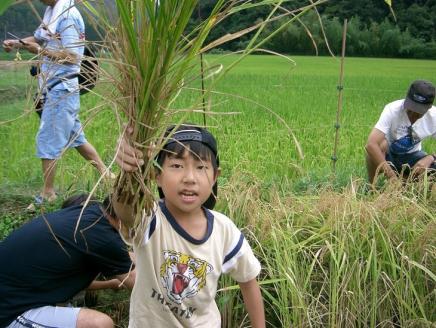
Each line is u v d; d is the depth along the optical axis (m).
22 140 6.60
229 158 6.38
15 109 4.63
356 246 3.62
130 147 2.07
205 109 2.34
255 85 15.74
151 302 2.56
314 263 3.48
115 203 2.30
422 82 5.18
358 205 3.78
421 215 3.91
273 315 3.62
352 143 7.64
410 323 3.43
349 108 11.33
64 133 4.99
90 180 4.92
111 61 1.97
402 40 30.97
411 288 3.41
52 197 4.98
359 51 31.56
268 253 3.60
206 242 2.54
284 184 5.11
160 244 2.49
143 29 1.94
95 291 3.82
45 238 2.85
